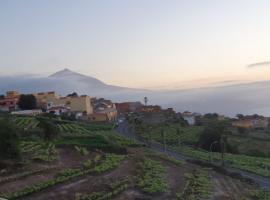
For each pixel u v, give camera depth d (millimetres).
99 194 63531
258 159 134125
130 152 109188
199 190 75500
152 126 198125
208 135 155125
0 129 73188
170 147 144875
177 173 89000
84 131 141750
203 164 108000
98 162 86375
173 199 67438
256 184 93375
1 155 71875
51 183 65438
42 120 137875
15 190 60875
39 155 83250
